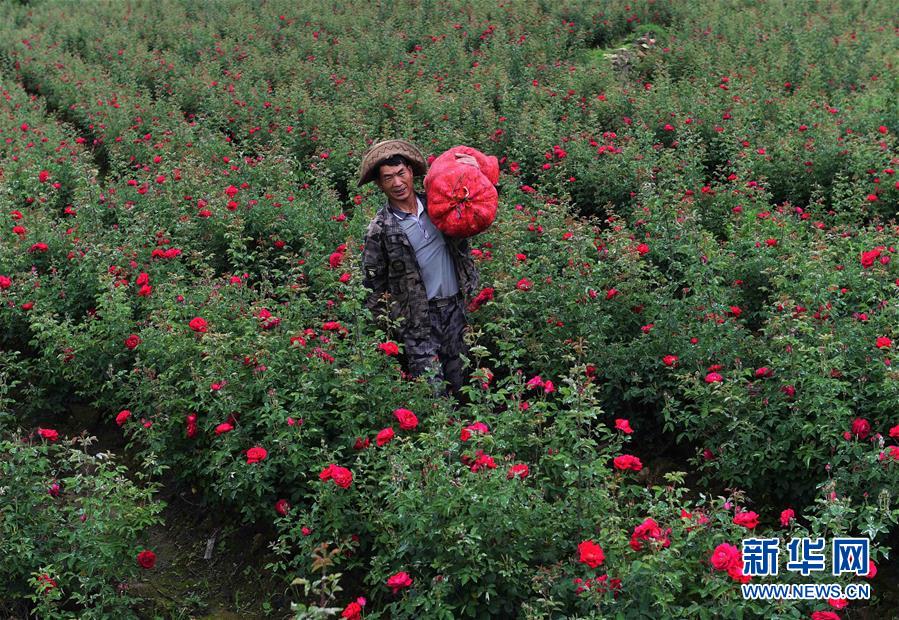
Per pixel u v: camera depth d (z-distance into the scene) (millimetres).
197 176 8086
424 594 3473
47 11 21172
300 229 7129
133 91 13906
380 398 4410
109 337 5492
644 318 5602
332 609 2891
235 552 4496
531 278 5793
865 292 5344
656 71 13172
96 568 3877
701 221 7566
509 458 3676
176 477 4895
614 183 8398
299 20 18688
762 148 8836
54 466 5164
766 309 5742
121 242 6938
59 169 9328
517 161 9375
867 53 14133
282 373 4555
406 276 4891
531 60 14617
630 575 3287
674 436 5082
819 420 4051
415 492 3537
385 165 4750
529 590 3453
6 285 5648
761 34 15523
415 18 18062
